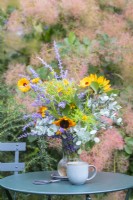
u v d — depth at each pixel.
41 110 2.85
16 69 4.03
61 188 2.69
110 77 4.27
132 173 4.18
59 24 4.36
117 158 4.00
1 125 3.71
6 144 3.28
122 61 4.16
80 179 2.75
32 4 4.21
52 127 2.79
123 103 4.11
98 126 2.84
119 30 4.26
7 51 4.34
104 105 2.86
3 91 3.99
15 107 3.78
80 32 4.25
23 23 4.29
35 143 3.92
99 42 4.14
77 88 2.89
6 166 3.29
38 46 4.32
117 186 2.72
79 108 2.82
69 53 4.07
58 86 2.83
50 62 4.09
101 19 4.34
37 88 2.88
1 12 4.39
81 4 4.23
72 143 2.85
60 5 4.25
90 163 3.75
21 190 2.66
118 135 3.81
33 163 3.81
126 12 4.36
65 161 2.89
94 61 4.09
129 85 4.23
